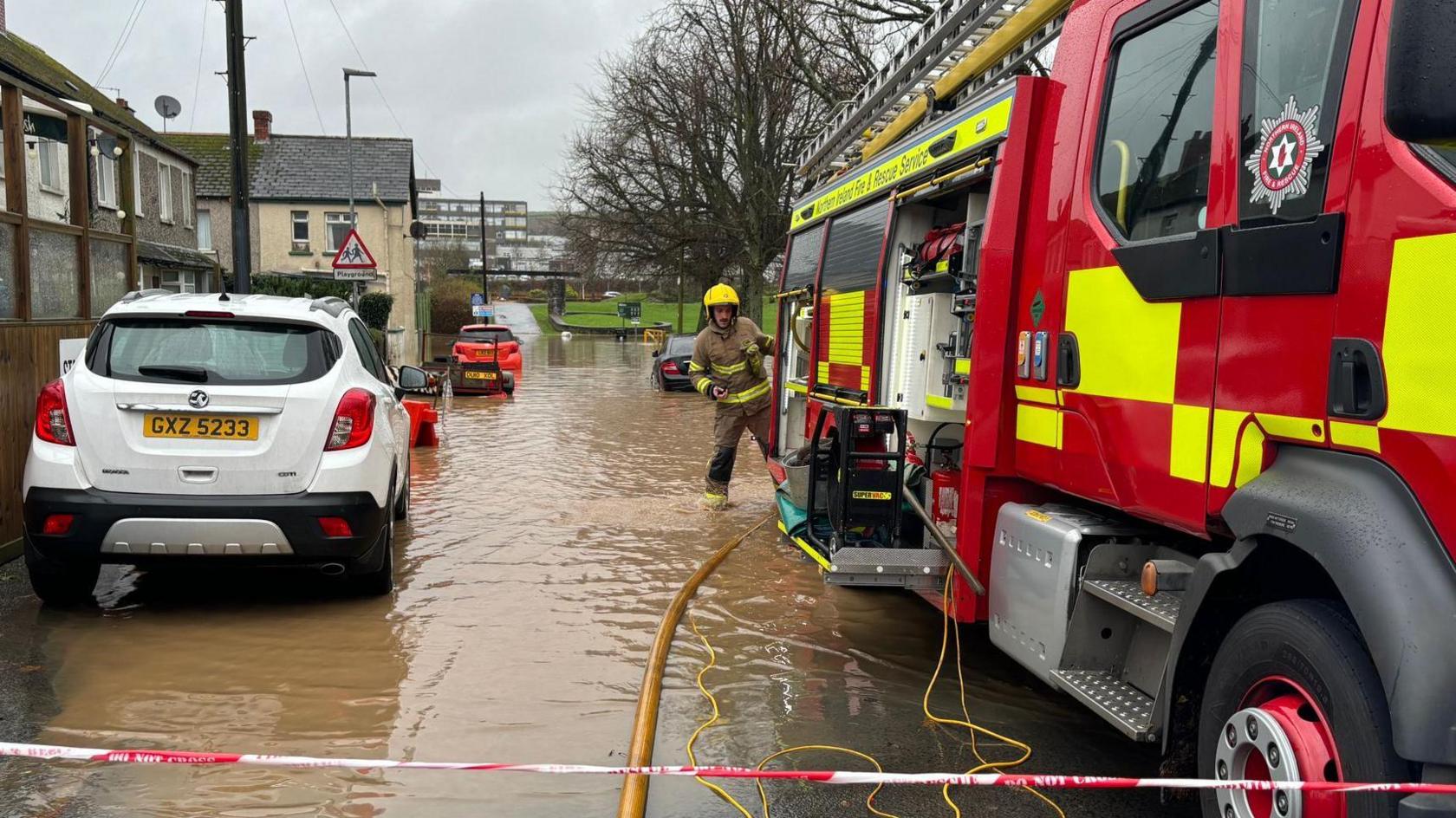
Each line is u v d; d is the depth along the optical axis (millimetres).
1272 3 2973
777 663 5441
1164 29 3559
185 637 5625
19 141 7266
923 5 22047
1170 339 3293
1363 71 2584
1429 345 2330
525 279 123875
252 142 44125
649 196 33781
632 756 4023
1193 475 3166
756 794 3928
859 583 4938
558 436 15562
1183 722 3256
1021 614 4090
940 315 5430
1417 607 2309
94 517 5520
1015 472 4414
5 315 7133
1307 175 2742
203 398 5633
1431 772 2301
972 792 3951
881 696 4973
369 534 5969
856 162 8070
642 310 101125
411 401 13648
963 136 4867
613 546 8117
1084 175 3898
